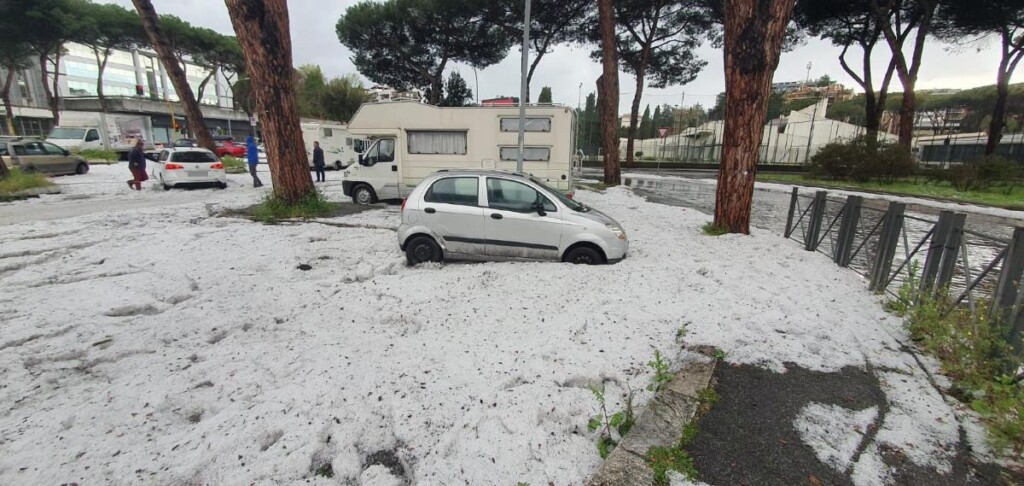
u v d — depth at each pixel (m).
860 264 6.61
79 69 62.97
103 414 2.84
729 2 7.72
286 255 6.94
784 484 2.33
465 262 6.75
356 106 46.09
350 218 10.27
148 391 3.09
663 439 2.62
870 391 3.20
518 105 12.62
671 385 3.20
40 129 46.81
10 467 2.35
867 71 26.59
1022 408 2.66
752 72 7.65
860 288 5.62
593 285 5.32
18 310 4.49
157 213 10.53
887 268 5.44
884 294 5.41
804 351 3.74
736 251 7.24
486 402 2.95
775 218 12.30
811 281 5.77
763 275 5.93
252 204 12.06
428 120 12.48
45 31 32.12
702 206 14.45
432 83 29.11
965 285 4.21
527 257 6.45
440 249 6.56
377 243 7.79
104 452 2.48
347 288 5.33
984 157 19.58
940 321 4.00
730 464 2.46
